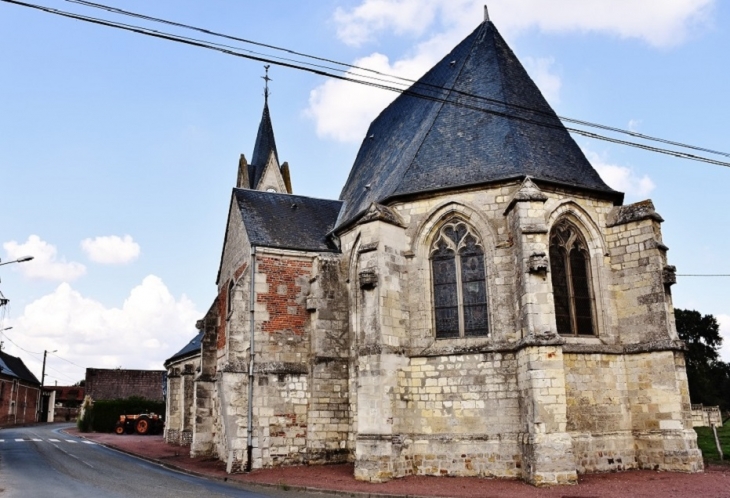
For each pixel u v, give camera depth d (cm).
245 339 2333
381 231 2062
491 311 1980
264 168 4406
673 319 1975
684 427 1864
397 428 1956
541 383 1753
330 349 2372
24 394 7362
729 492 1501
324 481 1869
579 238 2103
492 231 2023
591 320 2045
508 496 1527
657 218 2028
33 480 1878
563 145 2270
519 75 2445
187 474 2250
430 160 2253
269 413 2277
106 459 2733
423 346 2056
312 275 2477
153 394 7225
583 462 1841
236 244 2719
